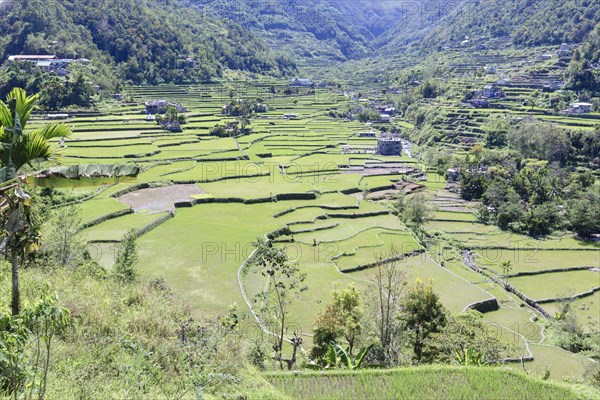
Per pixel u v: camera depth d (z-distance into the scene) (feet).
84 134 362.74
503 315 165.17
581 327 161.79
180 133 387.34
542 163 333.42
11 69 431.02
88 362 51.72
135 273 128.36
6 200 45.06
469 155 360.69
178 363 57.72
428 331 115.24
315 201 261.24
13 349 38.34
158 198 241.14
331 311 116.16
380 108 564.30
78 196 217.56
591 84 447.01
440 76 606.96
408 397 64.23
